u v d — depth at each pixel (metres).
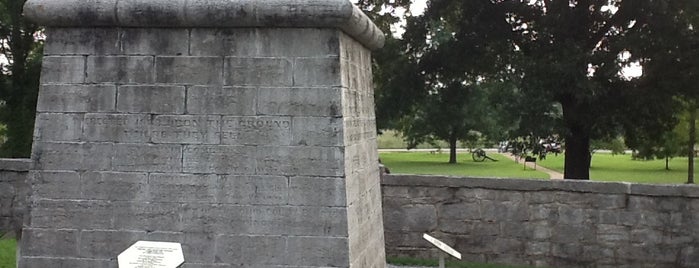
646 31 17.38
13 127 25.20
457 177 10.48
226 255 5.61
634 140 20.73
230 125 5.64
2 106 25.91
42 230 5.77
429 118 40.62
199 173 5.66
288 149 5.58
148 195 5.70
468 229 10.43
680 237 9.80
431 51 20.23
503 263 10.32
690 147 29.22
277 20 5.53
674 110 19.73
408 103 21.22
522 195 10.27
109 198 5.73
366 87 6.94
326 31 5.59
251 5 5.50
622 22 18.38
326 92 5.57
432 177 10.51
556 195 10.18
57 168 5.77
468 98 22.95
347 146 5.70
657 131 19.72
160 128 5.70
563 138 18.92
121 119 5.75
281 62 5.61
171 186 5.68
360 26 5.98
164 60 5.72
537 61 17.14
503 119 22.12
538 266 10.19
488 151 63.66
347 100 5.83
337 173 5.53
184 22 5.64
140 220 5.70
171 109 5.70
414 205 10.57
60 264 5.75
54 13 5.70
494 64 20.61
